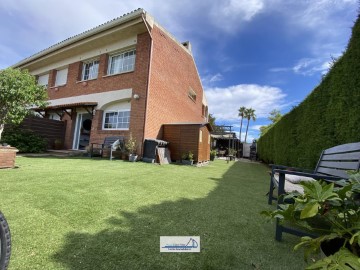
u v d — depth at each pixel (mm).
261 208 2850
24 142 8414
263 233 2041
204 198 3225
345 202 1144
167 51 10430
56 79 12562
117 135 8891
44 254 1483
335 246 1205
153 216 2326
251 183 4922
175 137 9414
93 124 9758
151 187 3701
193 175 5590
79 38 10141
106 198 2848
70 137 10438
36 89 6633
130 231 1923
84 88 10586
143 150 8195
